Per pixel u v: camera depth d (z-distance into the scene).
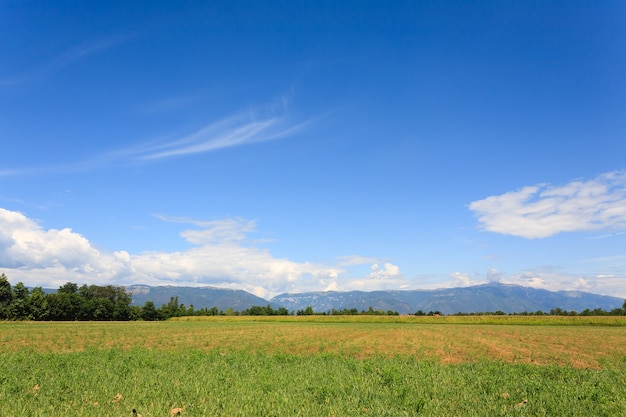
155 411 10.43
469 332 67.62
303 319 132.00
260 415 10.58
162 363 21.34
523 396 13.54
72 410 10.78
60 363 21.39
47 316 114.88
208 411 10.63
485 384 15.76
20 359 23.47
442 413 11.09
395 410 11.07
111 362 21.88
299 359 24.94
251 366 21.12
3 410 10.63
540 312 140.12
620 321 101.50
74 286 158.12
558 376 18.56
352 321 126.38
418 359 28.59
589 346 43.47
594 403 12.45
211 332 64.62
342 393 13.34
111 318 131.00
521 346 42.53
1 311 107.62
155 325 92.00
